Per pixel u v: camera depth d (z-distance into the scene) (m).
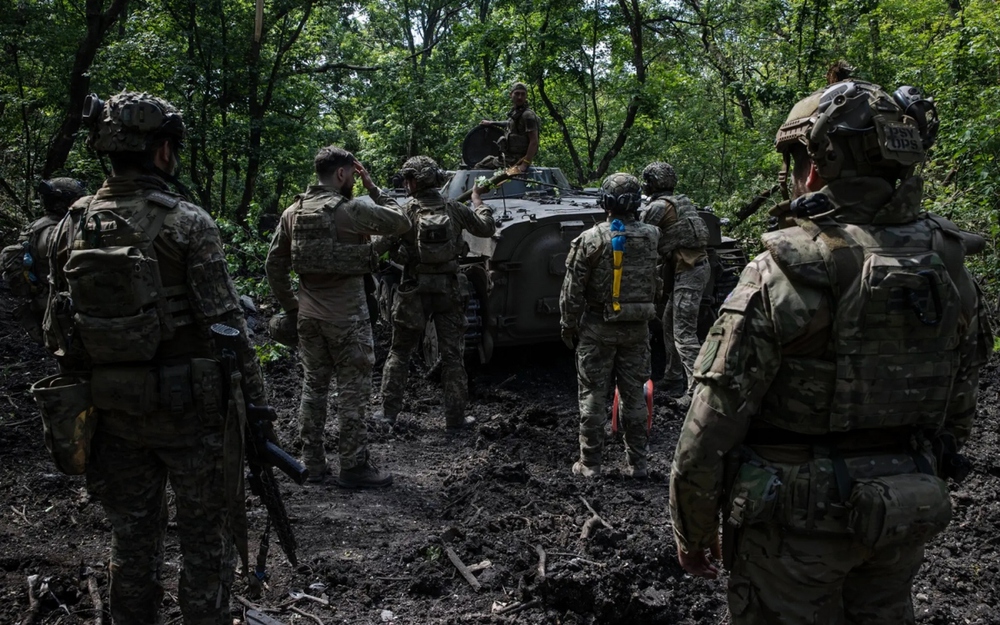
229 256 9.21
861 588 2.19
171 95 13.38
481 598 3.54
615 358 5.03
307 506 4.47
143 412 2.60
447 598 3.54
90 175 12.09
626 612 3.37
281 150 14.29
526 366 7.60
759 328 2.00
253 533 4.10
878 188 2.05
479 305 7.11
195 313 2.67
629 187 4.74
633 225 4.81
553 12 14.65
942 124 9.30
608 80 15.61
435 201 5.76
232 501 2.68
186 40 13.40
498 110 14.82
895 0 13.19
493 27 14.92
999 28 10.51
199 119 13.15
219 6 13.00
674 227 6.35
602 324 4.86
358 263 4.60
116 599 2.82
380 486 4.82
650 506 4.53
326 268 4.56
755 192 12.14
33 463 4.89
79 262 2.48
